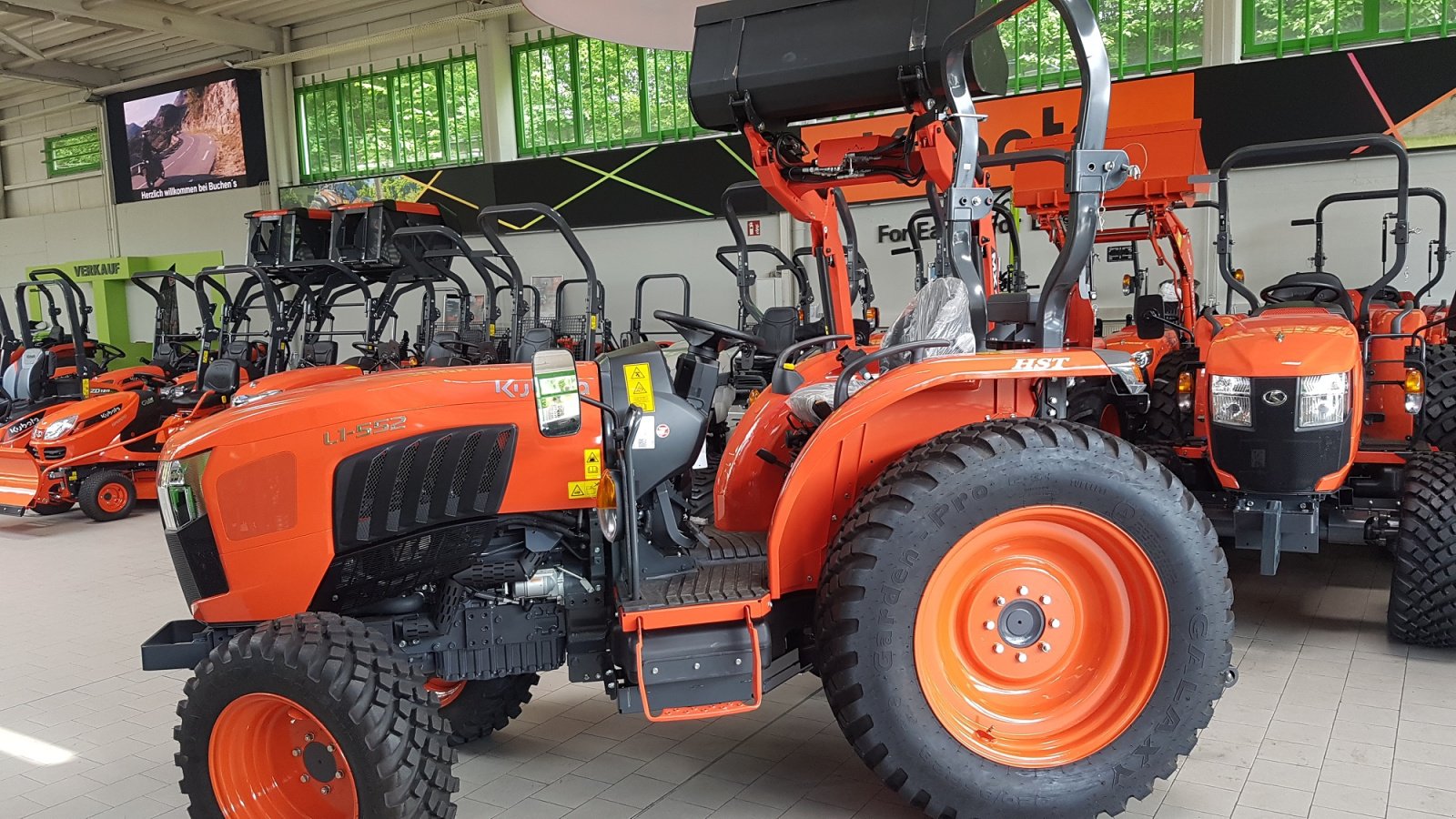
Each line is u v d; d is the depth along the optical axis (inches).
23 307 301.9
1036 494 84.8
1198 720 86.6
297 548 90.4
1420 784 95.3
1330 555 180.7
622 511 89.7
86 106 607.8
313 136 528.4
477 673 97.7
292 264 335.9
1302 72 295.7
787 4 122.7
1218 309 313.0
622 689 89.2
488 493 92.8
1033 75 346.9
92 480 260.4
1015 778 85.7
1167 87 312.5
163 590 191.9
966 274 101.3
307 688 81.0
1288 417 128.6
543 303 454.0
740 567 96.9
